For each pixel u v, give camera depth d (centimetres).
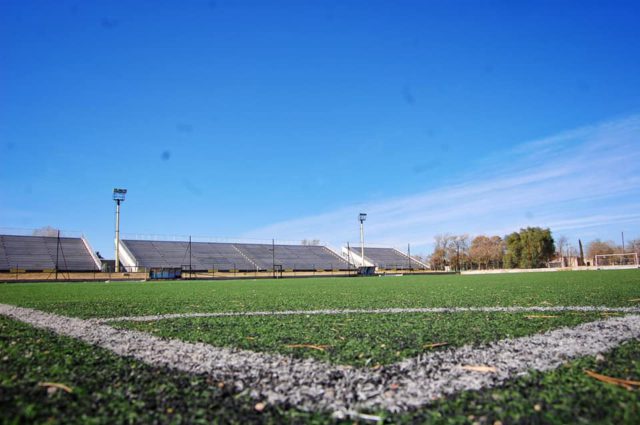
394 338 405
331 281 2597
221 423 198
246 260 5681
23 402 224
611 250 6538
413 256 7462
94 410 213
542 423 193
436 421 198
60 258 4628
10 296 1179
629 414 201
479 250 7162
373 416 204
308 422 199
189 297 1107
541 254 6047
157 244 5666
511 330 439
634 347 343
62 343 394
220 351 353
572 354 321
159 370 291
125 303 897
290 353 343
